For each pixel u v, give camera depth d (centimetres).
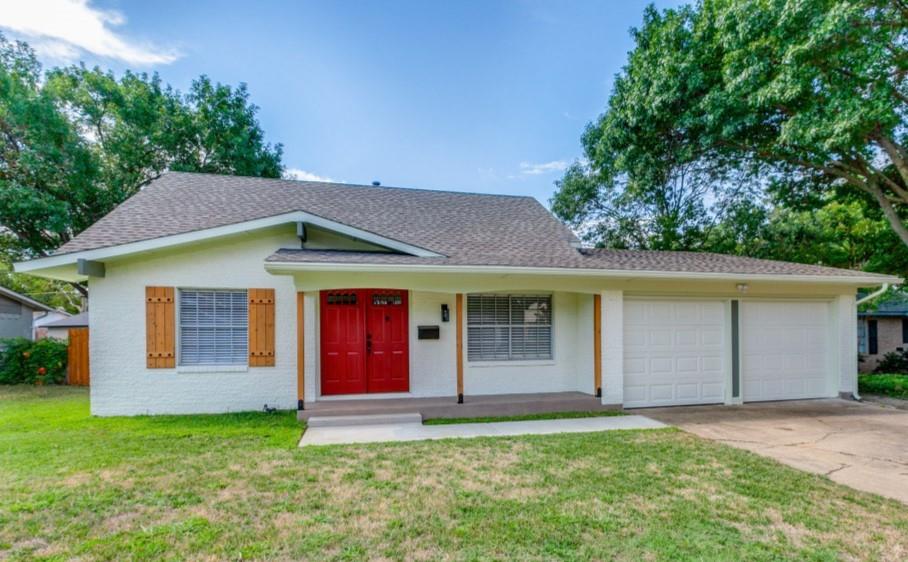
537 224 1133
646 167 1423
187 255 809
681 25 1191
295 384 835
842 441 648
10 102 1386
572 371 962
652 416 818
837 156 1185
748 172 1570
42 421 750
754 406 916
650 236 1959
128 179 1645
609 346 873
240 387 820
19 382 1278
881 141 1076
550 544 346
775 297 976
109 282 784
